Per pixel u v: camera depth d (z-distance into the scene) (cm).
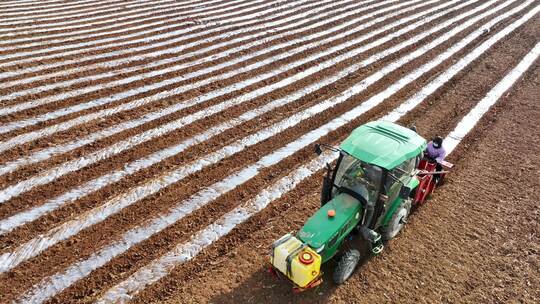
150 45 1744
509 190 958
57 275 742
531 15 2241
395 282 730
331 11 2273
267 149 1111
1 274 739
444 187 968
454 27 2042
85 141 1117
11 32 1809
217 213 895
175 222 864
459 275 746
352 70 1571
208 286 720
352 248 780
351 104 1341
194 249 801
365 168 703
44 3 2266
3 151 1057
